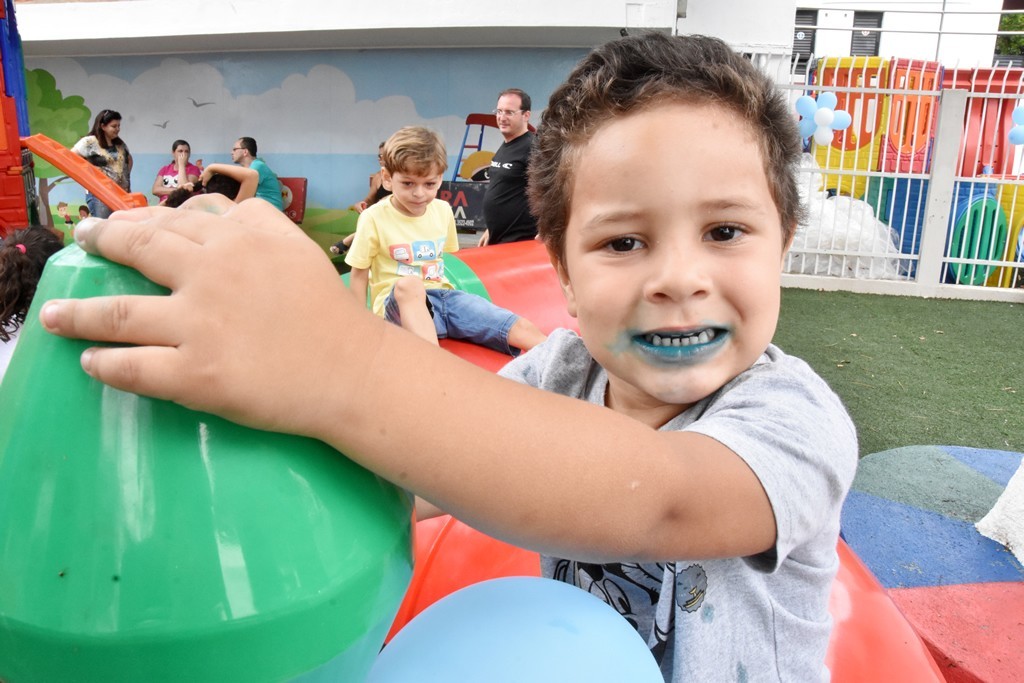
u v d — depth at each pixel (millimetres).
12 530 412
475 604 621
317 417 446
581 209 773
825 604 847
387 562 478
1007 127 7680
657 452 566
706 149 711
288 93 9242
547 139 869
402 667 562
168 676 410
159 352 406
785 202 790
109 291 429
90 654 401
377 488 493
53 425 419
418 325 2807
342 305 459
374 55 8922
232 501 420
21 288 2045
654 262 732
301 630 430
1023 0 18172
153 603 401
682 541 590
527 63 8664
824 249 7512
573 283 818
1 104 5172
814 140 7195
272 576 420
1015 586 2156
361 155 9234
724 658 765
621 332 758
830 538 840
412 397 468
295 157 9391
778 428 680
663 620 798
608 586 920
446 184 8242
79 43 8852
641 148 714
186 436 423
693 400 771
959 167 7426
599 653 580
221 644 411
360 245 3328
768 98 762
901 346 5457
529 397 525
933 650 1903
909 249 8008
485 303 3045
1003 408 4195
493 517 504
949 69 8039
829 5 13062
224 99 9391
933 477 2846
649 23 7289
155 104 9602
